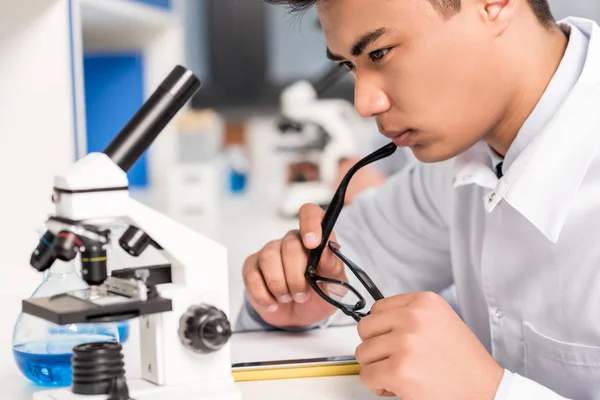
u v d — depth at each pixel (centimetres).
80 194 78
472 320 135
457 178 116
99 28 278
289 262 115
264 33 404
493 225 116
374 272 146
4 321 131
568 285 107
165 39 304
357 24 96
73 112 160
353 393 94
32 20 154
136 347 112
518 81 107
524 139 110
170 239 87
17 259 157
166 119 87
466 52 99
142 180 342
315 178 304
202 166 311
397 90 100
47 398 84
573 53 110
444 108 101
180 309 87
